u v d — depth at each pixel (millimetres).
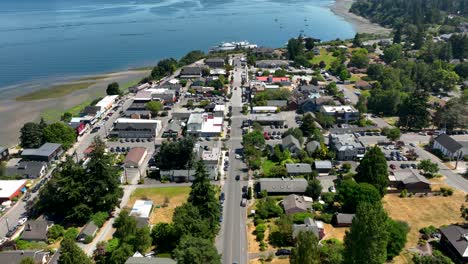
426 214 92312
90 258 75312
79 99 194375
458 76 194250
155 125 141500
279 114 157750
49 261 78938
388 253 74688
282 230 81688
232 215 93000
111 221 92750
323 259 74125
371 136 138625
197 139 131875
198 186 86688
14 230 89188
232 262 77188
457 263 75188
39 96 199750
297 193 100438
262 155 122812
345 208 92000
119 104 176125
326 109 154125
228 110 164750
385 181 97125
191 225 79875
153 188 106375
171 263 71312
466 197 96438
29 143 129625
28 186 108438
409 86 182375
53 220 92938
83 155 127125
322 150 119438
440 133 136375
